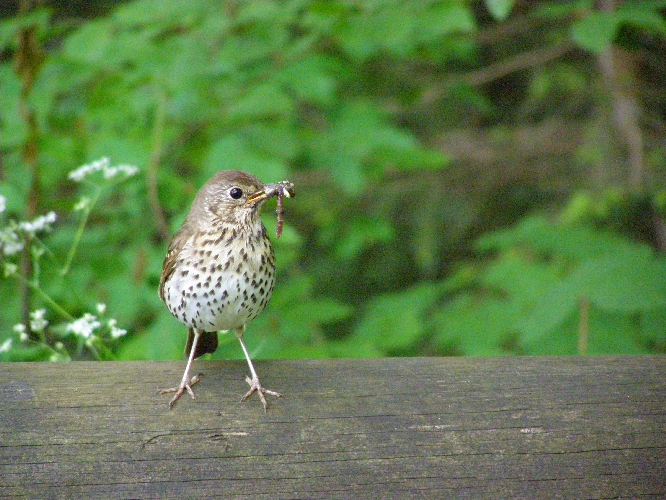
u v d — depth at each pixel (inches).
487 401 252.8
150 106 416.5
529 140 634.2
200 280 283.1
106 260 370.9
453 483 241.3
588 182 581.0
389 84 552.7
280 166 387.9
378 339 396.2
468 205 629.6
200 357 317.1
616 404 253.6
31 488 233.1
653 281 339.3
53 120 419.2
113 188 383.9
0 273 351.3
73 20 458.3
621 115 551.8
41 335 299.4
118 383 250.5
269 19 423.2
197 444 241.3
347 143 424.5
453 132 653.3
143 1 428.5
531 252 475.2
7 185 362.6
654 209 526.9
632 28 392.8
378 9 408.8
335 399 251.1
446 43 455.5
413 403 250.7
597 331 351.3
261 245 286.5
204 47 421.4
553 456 245.3
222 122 416.8
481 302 449.1
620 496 242.1
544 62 603.5
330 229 585.0
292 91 468.8
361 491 239.6
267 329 375.2
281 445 242.1
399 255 634.2
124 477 236.1
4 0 541.6
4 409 241.3
